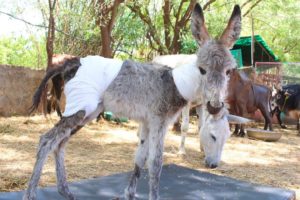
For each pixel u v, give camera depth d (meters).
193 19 3.55
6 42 17.02
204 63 3.35
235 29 3.51
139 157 3.92
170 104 3.57
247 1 14.03
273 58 16.77
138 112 3.60
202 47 3.47
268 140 10.03
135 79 3.56
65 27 11.91
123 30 12.35
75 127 3.57
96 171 5.72
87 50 12.45
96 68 3.58
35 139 7.76
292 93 13.00
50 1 9.41
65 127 3.41
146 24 12.92
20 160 6.01
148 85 3.55
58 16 11.25
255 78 13.98
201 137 5.46
